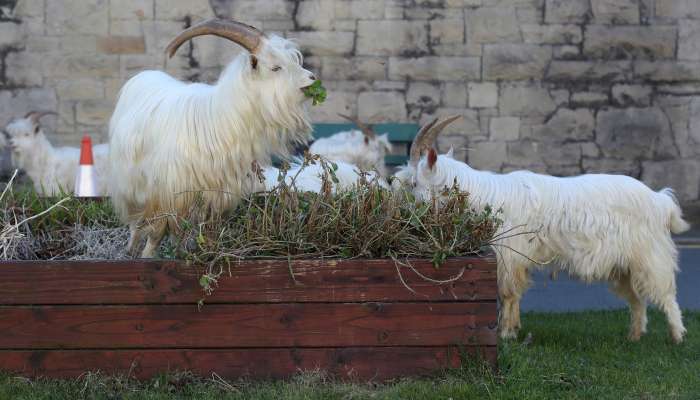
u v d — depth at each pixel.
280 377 4.29
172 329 4.24
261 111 4.31
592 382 4.58
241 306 4.26
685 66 11.24
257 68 4.27
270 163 4.77
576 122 11.27
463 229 4.49
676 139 11.34
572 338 5.82
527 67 11.16
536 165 11.30
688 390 4.53
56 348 4.22
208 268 4.20
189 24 11.04
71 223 5.55
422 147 6.17
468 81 11.17
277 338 4.28
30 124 9.67
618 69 11.21
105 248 5.21
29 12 10.95
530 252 5.78
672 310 5.73
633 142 11.31
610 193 5.73
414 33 11.09
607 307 7.34
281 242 4.34
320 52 11.10
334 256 4.37
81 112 11.12
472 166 11.30
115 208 4.82
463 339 4.33
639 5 11.15
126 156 4.50
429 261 4.29
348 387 4.21
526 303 7.55
